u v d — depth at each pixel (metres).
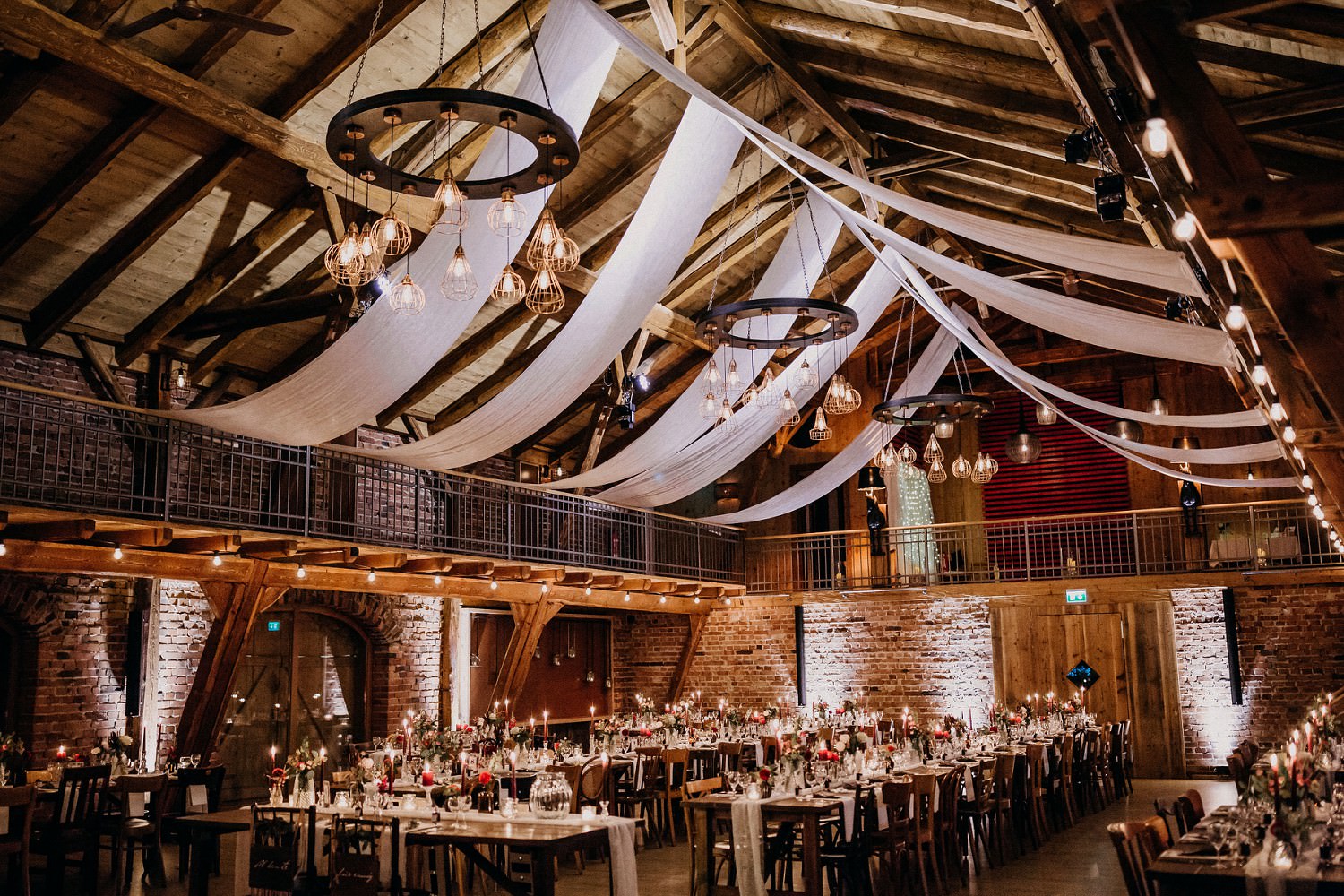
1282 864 4.21
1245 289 4.68
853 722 12.91
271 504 10.92
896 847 7.33
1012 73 7.61
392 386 8.00
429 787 6.81
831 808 6.86
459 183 5.41
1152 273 5.76
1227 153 2.73
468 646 13.99
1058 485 15.71
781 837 7.39
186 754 9.71
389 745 9.34
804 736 10.55
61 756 8.86
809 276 11.16
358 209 9.27
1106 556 15.20
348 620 12.59
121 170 8.23
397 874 5.59
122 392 9.79
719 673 16.48
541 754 9.95
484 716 12.59
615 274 7.55
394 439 12.59
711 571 15.70
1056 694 14.46
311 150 8.25
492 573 12.18
